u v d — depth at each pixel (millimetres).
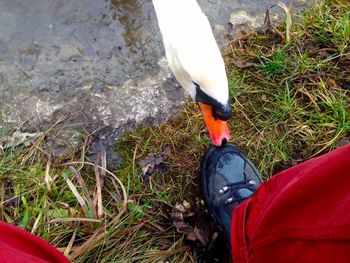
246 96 2182
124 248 1903
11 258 1123
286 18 2291
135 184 2027
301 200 1181
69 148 2070
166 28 1748
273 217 1260
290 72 2217
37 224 1904
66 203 1959
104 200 1989
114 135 2107
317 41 2297
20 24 2270
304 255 1188
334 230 1097
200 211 2008
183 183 2045
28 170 2012
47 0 2312
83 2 2314
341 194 1134
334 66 2244
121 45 2258
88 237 1914
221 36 2301
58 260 1371
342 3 2363
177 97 2178
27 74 2184
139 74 2211
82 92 2168
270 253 1315
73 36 2264
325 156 1198
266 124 2137
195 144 2100
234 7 2359
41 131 2090
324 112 2152
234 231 1561
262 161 2080
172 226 1965
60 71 2197
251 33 2311
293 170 1402
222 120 1844
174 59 1825
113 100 2160
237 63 2240
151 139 2104
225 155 2029
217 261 1938
